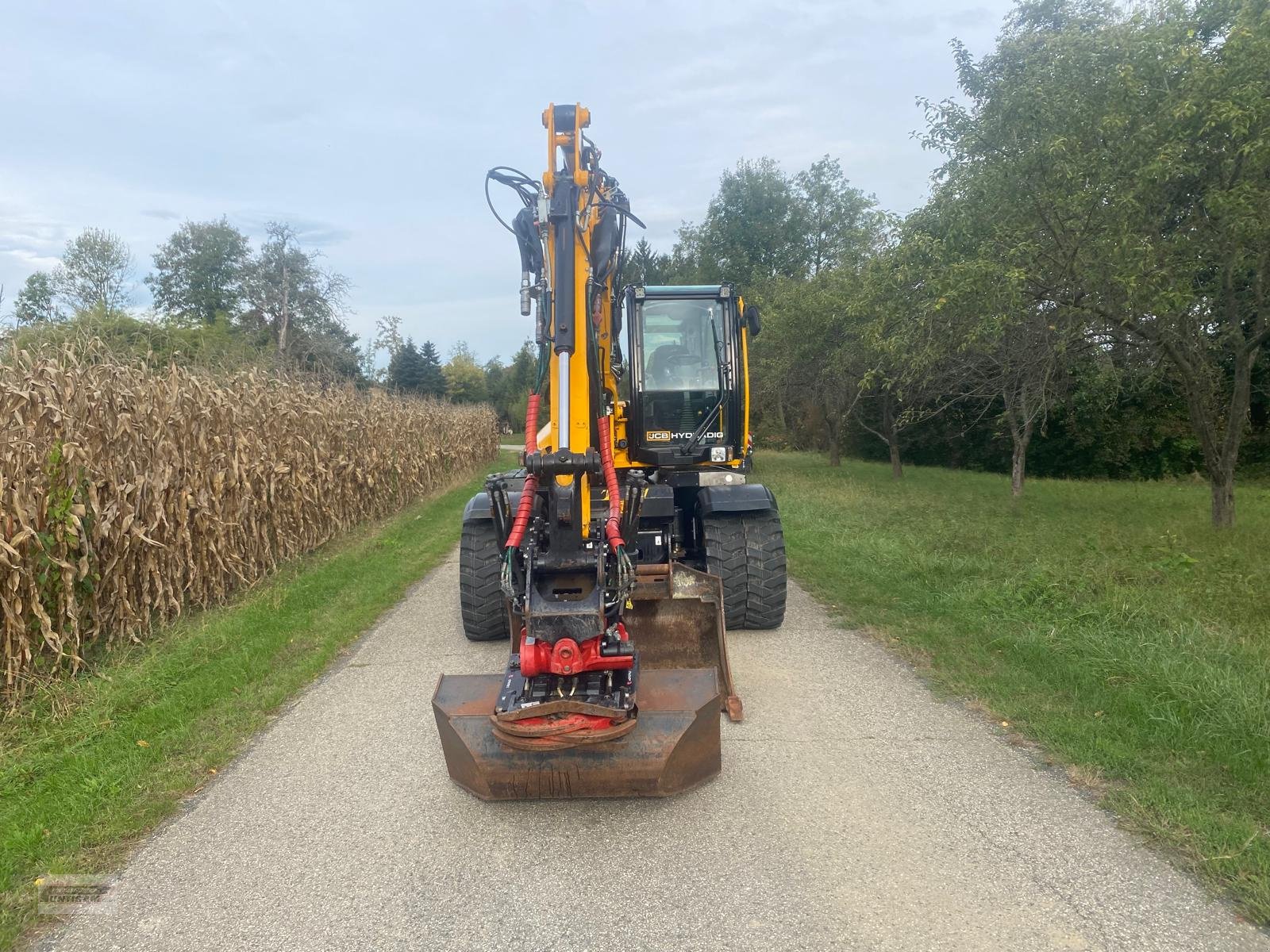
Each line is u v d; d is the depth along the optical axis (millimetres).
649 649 5020
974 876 3033
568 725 3365
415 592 8469
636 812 3635
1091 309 8477
